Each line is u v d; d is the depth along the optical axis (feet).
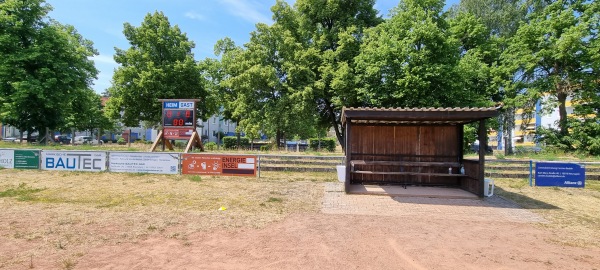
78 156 42.60
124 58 106.01
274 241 17.25
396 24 73.92
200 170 40.29
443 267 14.10
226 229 19.39
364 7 89.15
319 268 13.74
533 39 76.43
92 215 22.11
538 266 14.39
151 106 103.96
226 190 32.53
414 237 18.28
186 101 58.23
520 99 77.51
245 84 86.22
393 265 14.24
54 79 88.79
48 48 90.27
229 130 247.70
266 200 28.09
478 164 30.37
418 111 28.04
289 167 46.85
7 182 35.04
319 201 27.99
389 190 33.01
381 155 37.19
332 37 86.58
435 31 67.00
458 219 22.61
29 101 88.53
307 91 78.07
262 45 92.22
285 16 90.79
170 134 58.39
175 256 14.89
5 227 18.98
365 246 16.63
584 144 74.49
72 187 32.81
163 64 103.55
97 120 138.21
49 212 22.74
